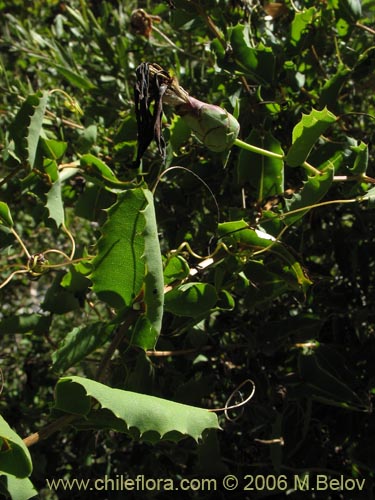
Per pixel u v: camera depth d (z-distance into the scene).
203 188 0.40
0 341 0.55
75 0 0.60
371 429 0.35
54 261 0.61
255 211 0.35
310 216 0.38
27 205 0.43
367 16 0.41
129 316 0.25
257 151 0.29
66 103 0.39
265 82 0.35
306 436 0.36
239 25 0.34
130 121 0.36
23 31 0.50
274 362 0.38
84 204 0.34
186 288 0.27
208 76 0.42
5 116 0.47
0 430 0.18
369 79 0.39
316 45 0.38
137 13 0.39
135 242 0.24
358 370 0.37
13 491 0.21
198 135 0.28
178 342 0.39
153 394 0.30
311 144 0.28
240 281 0.31
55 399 0.21
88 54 0.50
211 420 0.20
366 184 0.33
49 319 0.31
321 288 0.39
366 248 0.38
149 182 0.39
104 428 0.23
